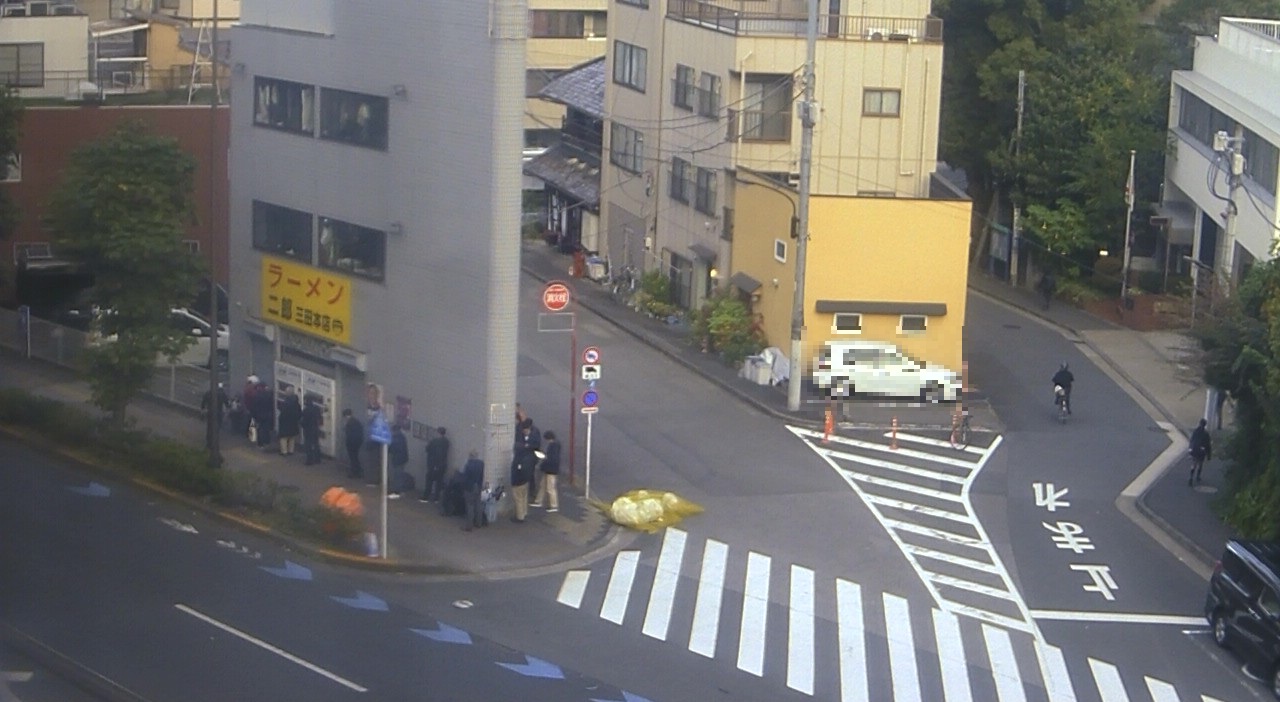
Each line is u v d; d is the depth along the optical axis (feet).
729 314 150.00
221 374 131.13
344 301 111.34
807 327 140.15
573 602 88.17
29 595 83.82
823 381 138.31
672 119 170.40
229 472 103.71
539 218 215.51
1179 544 103.96
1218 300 107.34
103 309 117.19
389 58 105.29
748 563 96.53
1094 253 183.11
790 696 75.66
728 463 118.52
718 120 158.20
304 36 111.75
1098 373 152.05
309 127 112.78
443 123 102.01
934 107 156.15
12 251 157.99
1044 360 155.94
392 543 95.96
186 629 79.61
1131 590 94.99
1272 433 97.09
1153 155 180.14
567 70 235.81
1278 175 139.85
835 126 155.12
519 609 86.48
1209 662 83.82
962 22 195.00
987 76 189.26
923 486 115.14
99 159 115.14
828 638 84.43
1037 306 179.83
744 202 152.56
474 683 74.02
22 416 119.03
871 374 138.51
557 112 257.34
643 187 179.11
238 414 120.37
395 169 106.01
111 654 75.51
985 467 120.67
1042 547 102.42
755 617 87.15
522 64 98.94
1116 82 180.45
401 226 105.91
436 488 104.32
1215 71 170.71
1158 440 130.00
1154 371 151.84
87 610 81.92
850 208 139.13
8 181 156.56
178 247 115.85
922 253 140.56
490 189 99.25
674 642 82.48
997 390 144.05
